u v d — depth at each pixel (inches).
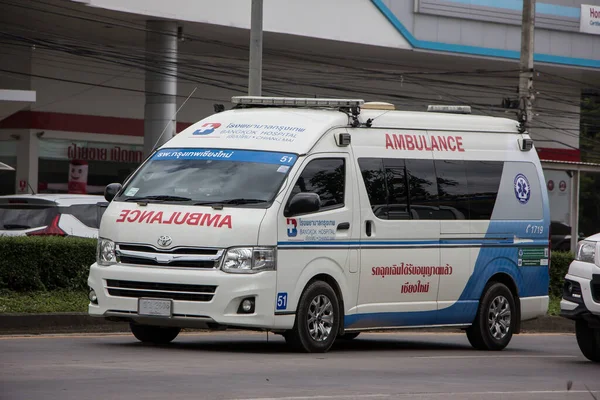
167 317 585.6
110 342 657.6
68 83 2048.5
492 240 727.7
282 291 594.6
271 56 2182.6
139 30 1876.2
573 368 617.3
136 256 595.8
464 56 2237.9
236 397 417.7
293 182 608.1
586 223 2913.4
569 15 2406.5
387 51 2169.0
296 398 422.3
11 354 567.5
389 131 674.8
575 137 2773.1
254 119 650.2
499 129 748.0
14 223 944.9
